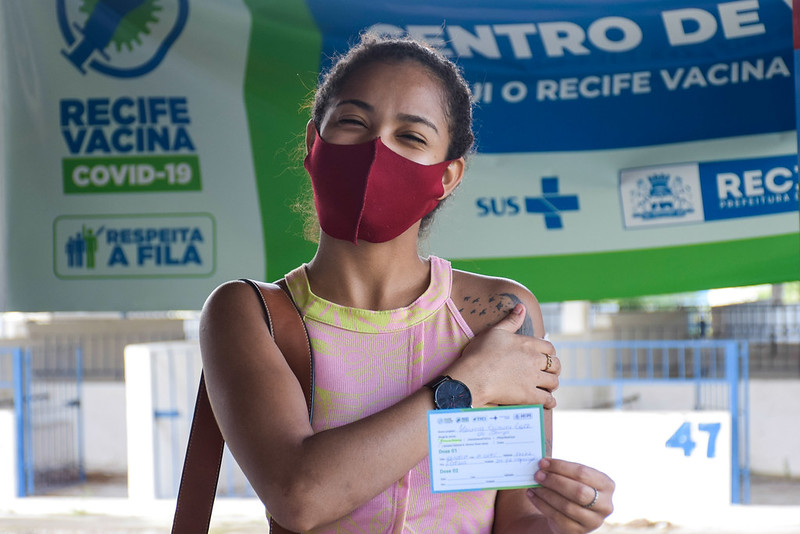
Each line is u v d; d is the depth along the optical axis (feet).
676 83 13.89
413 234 5.09
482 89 14.05
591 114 14.02
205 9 14.05
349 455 4.37
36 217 14.17
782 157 13.75
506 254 14.15
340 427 4.50
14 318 35.99
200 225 14.14
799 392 29.22
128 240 14.15
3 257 14.17
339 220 4.81
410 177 4.78
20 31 14.11
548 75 14.01
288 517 4.38
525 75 14.02
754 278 13.85
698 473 19.75
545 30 13.93
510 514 4.99
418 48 5.07
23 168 14.17
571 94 14.02
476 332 5.08
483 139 14.08
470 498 4.86
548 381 4.91
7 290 14.16
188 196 14.15
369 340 4.93
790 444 29.30
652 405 31.68
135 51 14.07
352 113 4.87
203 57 14.06
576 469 4.47
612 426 19.98
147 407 23.98
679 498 19.74
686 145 13.92
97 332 34.27
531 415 4.52
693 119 13.89
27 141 14.14
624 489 19.81
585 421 20.07
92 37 14.06
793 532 18.08
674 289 14.01
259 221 14.08
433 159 4.91
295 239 14.05
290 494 4.36
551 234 14.15
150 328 34.30
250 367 4.76
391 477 4.42
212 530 18.70
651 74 13.91
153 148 14.12
